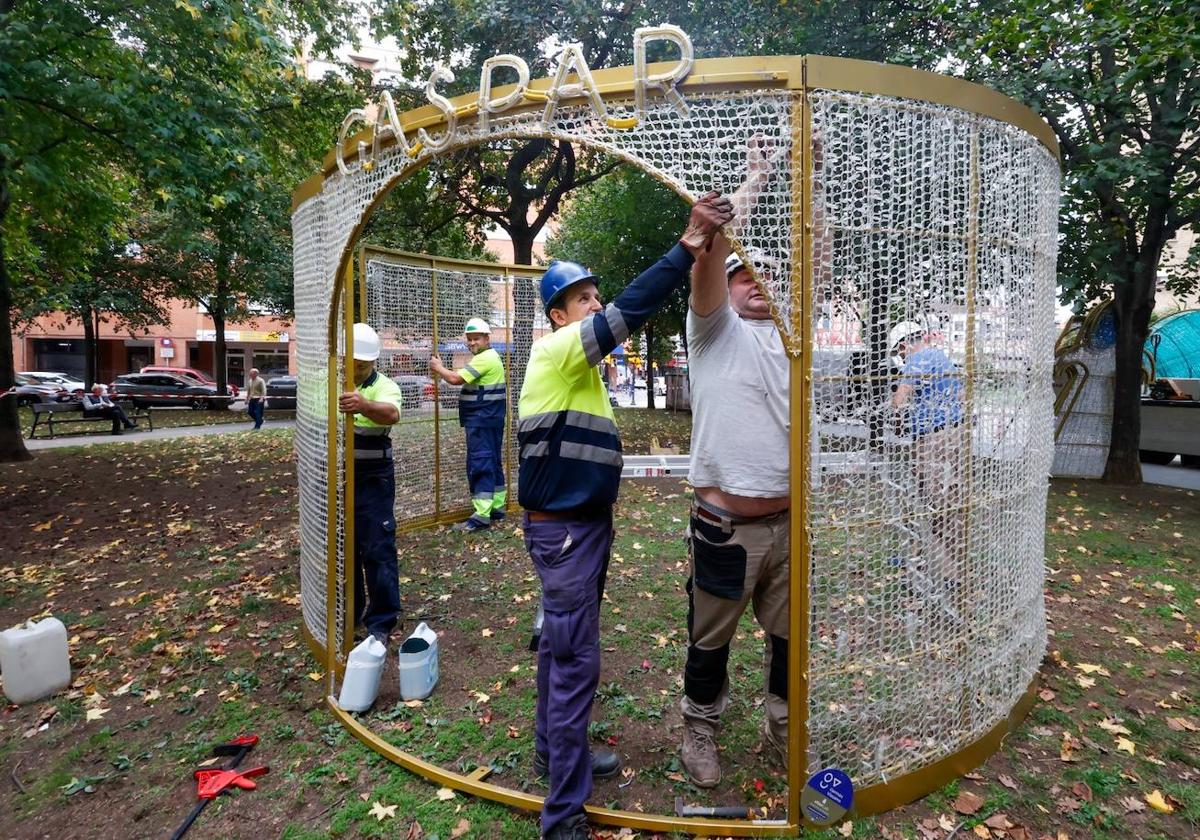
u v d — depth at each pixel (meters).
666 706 2.90
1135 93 6.75
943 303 2.11
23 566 5.03
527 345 6.44
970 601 2.31
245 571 4.81
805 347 1.89
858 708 2.12
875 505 2.06
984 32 6.75
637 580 4.52
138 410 19.30
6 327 10.13
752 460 2.09
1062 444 8.85
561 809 2.05
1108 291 8.54
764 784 2.36
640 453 10.73
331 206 2.87
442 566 4.81
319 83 10.91
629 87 1.92
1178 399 11.03
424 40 11.52
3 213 8.57
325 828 2.20
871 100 1.91
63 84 7.01
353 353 3.07
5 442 10.11
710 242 1.99
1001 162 2.24
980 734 2.42
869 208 1.95
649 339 21.25
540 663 2.35
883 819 2.14
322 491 3.12
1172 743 2.60
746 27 8.70
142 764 2.56
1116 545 5.32
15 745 2.72
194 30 7.75
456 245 15.26
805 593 1.98
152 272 20.25
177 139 7.54
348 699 2.83
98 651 3.55
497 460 5.91
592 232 16.12
